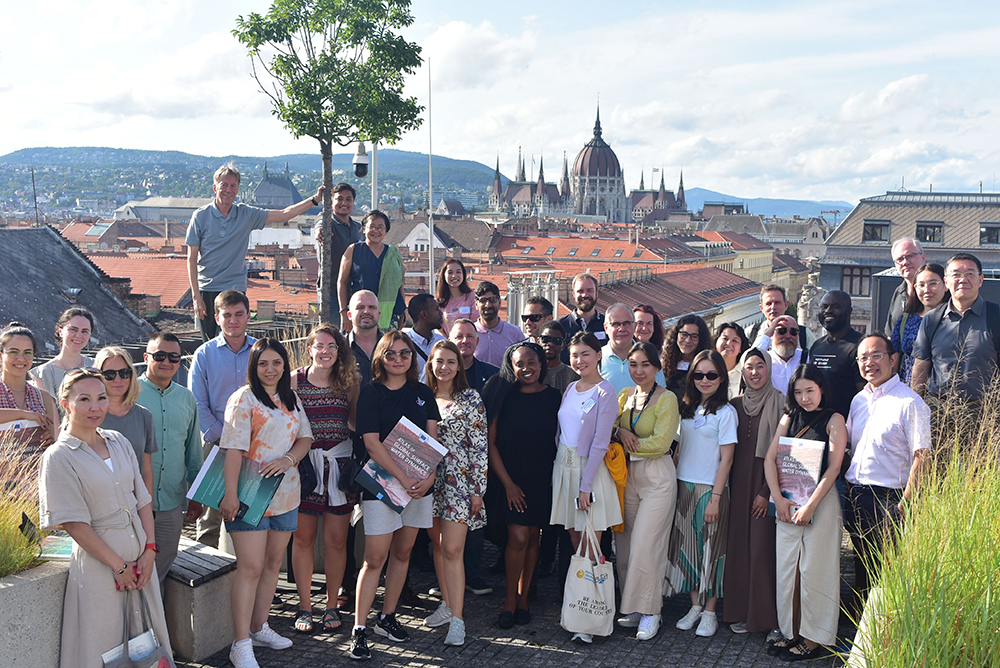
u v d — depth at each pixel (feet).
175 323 121.70
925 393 23.95
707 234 508.94
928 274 24.02
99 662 17.65
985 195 218.59
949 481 18.84
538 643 21.26
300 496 20.93
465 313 32.42
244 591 19.66
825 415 20.85
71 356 23.75
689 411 22.89
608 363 26.45
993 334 23.03
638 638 21.61
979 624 15.08
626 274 201.77
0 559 17.63
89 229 544.62
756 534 21.31
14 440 20.34
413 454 20.65
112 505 17.72
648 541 21.86
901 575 16.34
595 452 21.56
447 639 21.01
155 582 18.57
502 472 22.40
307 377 21.89
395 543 21.29
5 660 16.96
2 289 92.84
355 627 20.29
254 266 223.71
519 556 22.41
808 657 20.36
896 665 15.06
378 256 31.14
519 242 371.56
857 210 223.92
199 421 22.44
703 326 26.71
